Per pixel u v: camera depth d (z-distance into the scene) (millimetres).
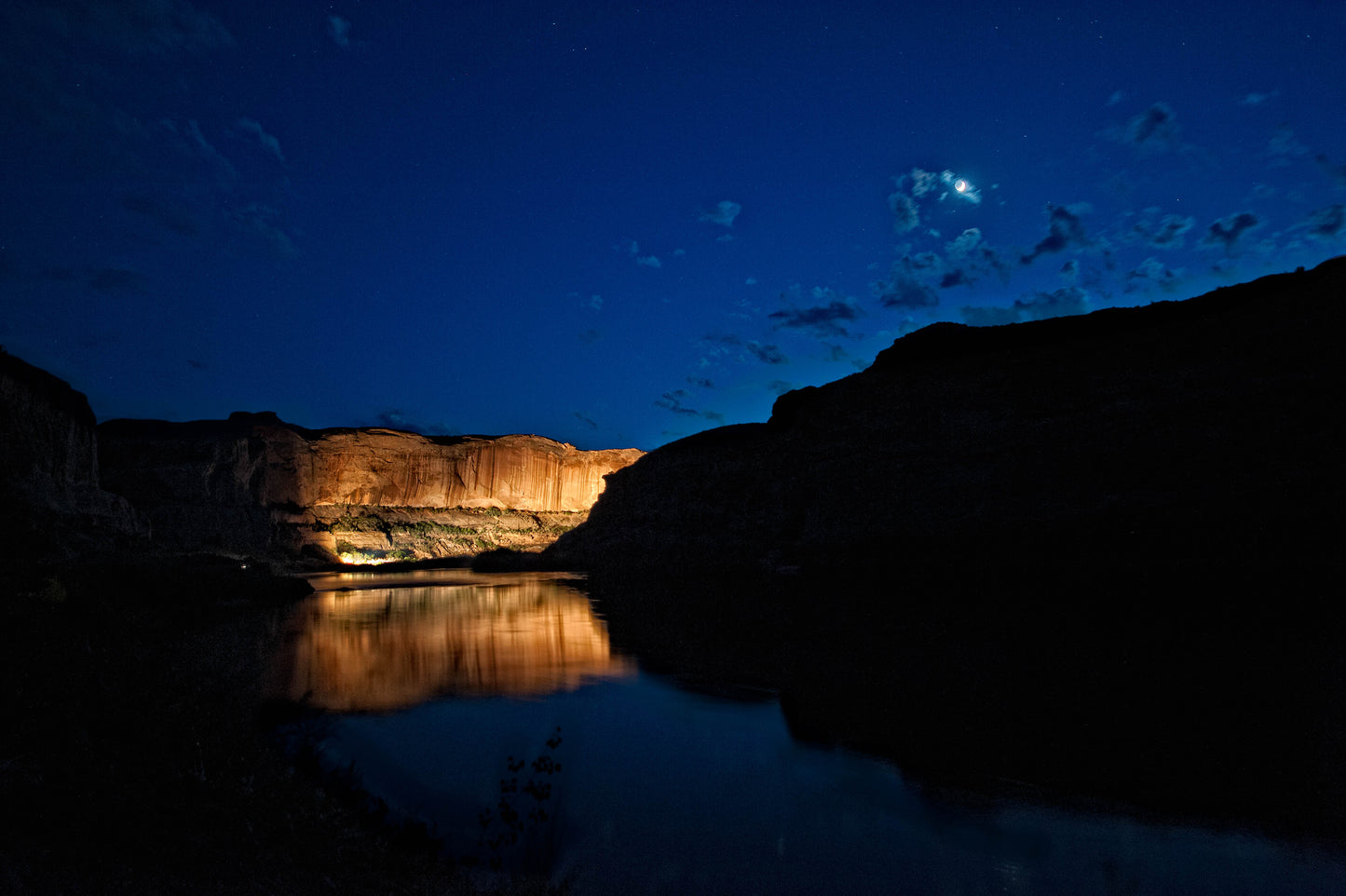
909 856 7641
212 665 16094
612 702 14672
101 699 8930
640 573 54062
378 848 7262
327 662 18844
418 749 11320
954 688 14609
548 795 9398
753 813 8883
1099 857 7617
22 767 6270
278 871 5859
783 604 29281
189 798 6805
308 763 9828
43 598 15125
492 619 29406
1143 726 11680
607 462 105250
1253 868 7223
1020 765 10320
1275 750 10438
